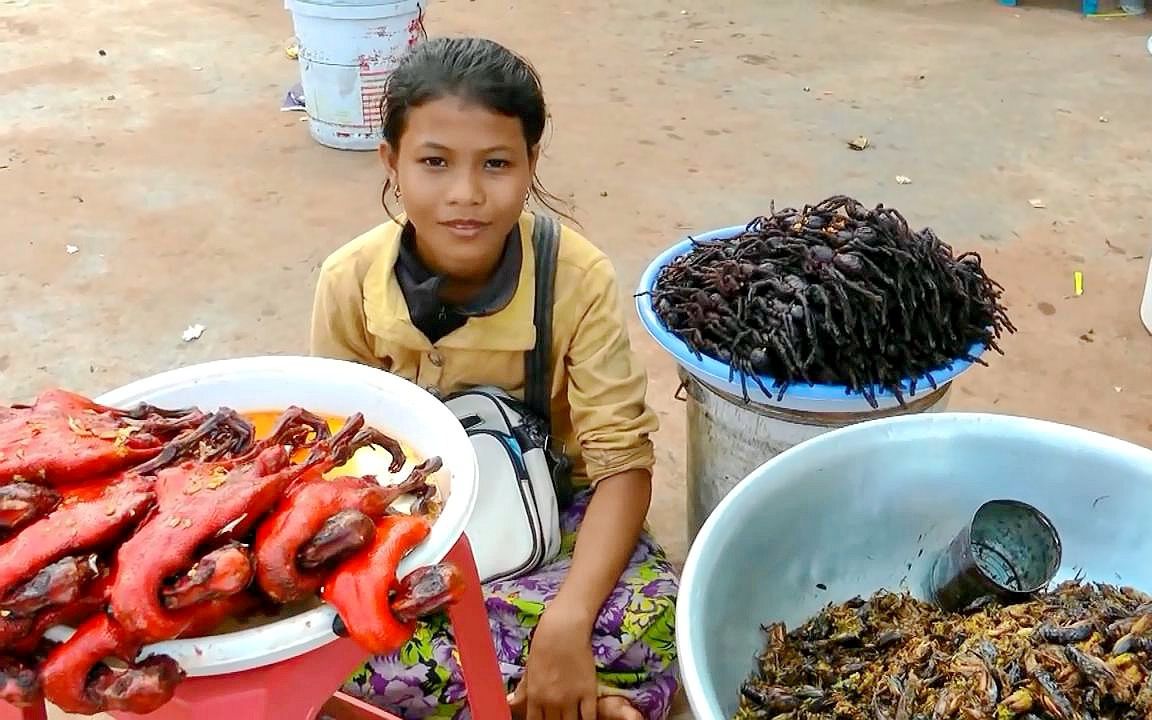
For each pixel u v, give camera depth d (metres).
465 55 1.49
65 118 4.44
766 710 1.27
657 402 2.67
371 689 1.59
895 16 5.82
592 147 4.16
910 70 5.00
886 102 4.61
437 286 1.60
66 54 5.21
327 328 1.75
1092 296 3.11
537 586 1.64
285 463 1.06
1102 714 1.14
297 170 3.98
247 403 1.33
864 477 1.41
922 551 1.47
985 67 5.02
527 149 1.54
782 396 1.66
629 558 1.70
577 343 1.72
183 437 1.10
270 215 3.63
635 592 1.65
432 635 1.59
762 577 1.36
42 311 3.06
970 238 3.44
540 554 1.64
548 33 5.55
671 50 5.31
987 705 1.14
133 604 0.89
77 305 3.09
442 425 1.24
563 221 3.54
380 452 1.25
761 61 5.15
